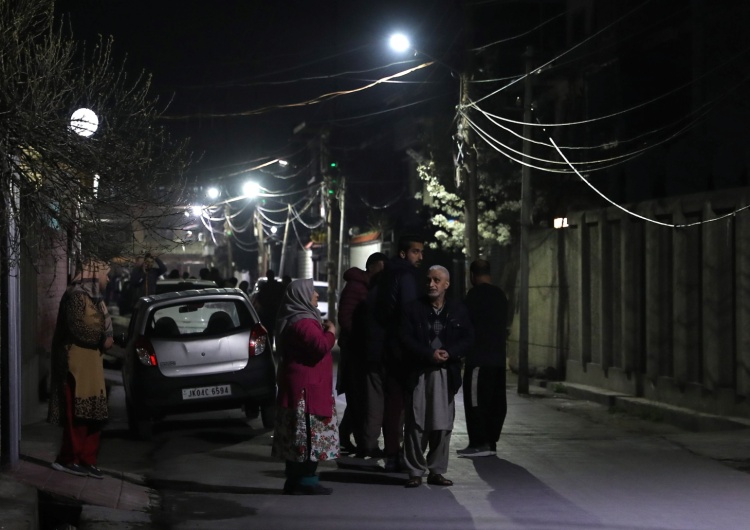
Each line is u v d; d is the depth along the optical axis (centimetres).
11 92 617
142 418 1285
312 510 852
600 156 2702
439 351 925
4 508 722
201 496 923
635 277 1717
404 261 1046
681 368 1541
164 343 1298
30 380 1370
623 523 787
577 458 1112
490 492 923
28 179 643
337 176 4109
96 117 654
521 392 1906
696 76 2395
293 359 901
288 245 7338
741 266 1371
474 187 2122
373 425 1075
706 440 1227
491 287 1128
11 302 901
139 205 695
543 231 2178
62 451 941
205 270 2545
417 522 799
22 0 626
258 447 1220
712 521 791
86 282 938
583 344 1923
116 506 865
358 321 1085
